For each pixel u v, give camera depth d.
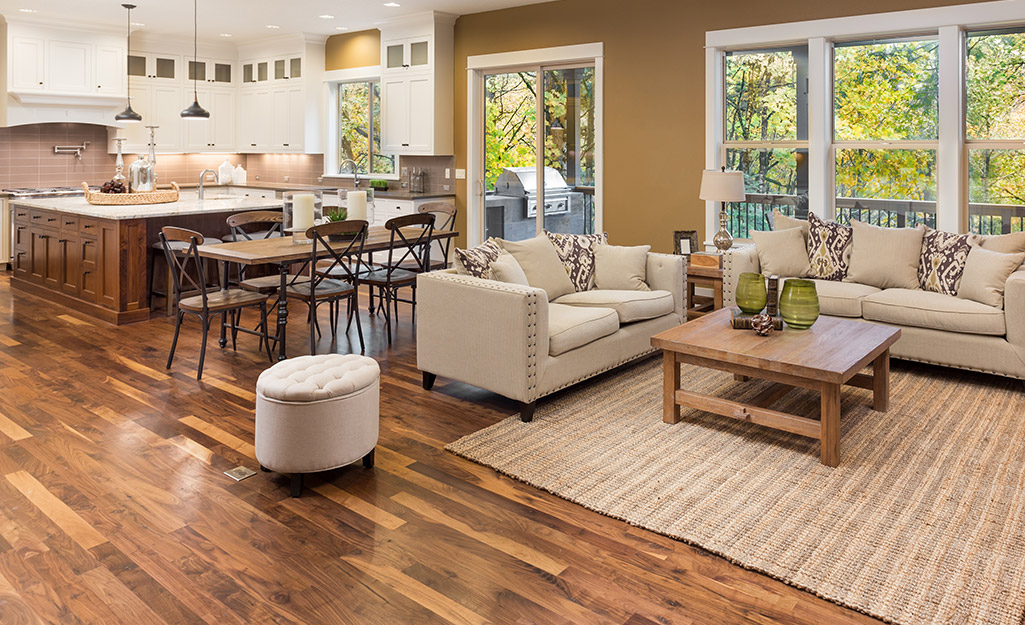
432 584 2.34
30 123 8.28
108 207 6.21
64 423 3.71
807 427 3.25
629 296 4.53
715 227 6.39
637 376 4.57
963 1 5.12
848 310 4.73
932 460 3.25
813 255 5.19
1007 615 2.15
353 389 2.99
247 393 4.21
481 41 7.69
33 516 2.75
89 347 5.17
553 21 7.12
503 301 3.71
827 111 5.80
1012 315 4.13
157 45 9.26
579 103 7.17
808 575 2.37
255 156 10.46
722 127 6.36
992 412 3.85
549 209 7.50
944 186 5.35
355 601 2.25
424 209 6.66
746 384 4.38
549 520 2.77
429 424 3.73
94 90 8.59
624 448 3.40
